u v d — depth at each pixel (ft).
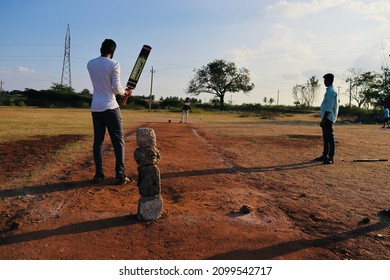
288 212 12.95
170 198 14.42
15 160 21.12
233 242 10.25
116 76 15.39
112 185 15.78
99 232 10.73
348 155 27.76
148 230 10.93
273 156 26.07
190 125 60.44
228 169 20.40
